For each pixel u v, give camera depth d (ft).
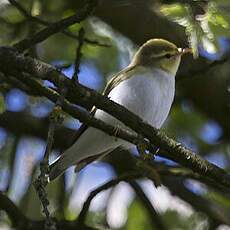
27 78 25.66
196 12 23.84
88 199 33.47
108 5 37.73
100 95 24.84
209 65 33.50
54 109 22.02
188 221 41.57
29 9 37.63
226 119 41.52
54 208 39.19
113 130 25.76
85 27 38.11
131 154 42.52
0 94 31.14
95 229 34.04
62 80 24.68
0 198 34.04
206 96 40.93
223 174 25.14
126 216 41.42
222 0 23.67
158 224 39.11
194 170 25.30
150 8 38.04
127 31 38.91
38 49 40.68
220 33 23.49
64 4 38.91
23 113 41.32
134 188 39.50
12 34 38.37
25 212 38.86
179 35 37.91
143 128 24.97
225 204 41.16
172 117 42.93
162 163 37.24
